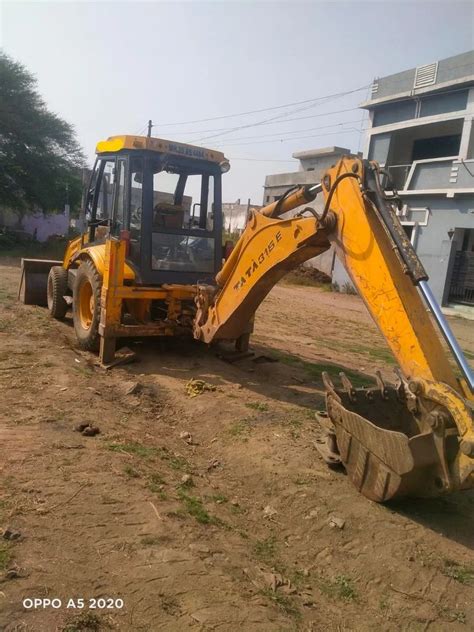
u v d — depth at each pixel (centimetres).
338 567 344
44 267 1152
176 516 359
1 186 3025
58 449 432
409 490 372
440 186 2134
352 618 297
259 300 617
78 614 251
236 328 650
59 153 3225
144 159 738
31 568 278
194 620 259
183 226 805
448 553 357
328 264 2930
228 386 676
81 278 808
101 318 722
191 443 525
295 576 330
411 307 378
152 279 746
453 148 2375
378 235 402
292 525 388
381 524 379
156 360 763
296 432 534
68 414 523
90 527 325
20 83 3017
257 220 577
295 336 1159
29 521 320
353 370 850
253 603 283
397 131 2420
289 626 272
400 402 433
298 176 3366
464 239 2116
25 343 777
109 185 814
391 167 2416
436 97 2222
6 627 237
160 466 444
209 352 821
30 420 492
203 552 321
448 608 310
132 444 477
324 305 1938
